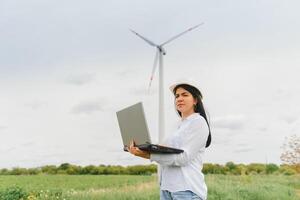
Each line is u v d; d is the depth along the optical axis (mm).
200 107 4227
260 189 17031
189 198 3941
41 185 18922
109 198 14508
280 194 16734
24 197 14344
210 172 22281
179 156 3904
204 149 4141
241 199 14938
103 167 28438
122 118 4180
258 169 22891
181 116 4363
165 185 4051
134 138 4043
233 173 22391
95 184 19531
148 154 3973
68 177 25766
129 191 15391
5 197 14031
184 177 3969
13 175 26953
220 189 15586
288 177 22250
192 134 4000
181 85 4242
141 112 3963
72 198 14430
